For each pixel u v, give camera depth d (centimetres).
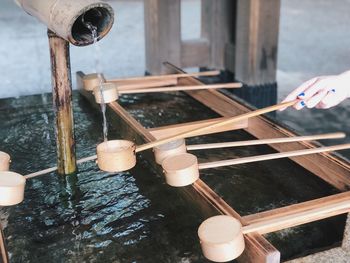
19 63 660
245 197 198
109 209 191
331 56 687
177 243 169
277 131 234
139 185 207
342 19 974
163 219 183
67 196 200
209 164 190
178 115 289
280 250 166
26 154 241
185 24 927
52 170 212
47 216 187
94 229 178
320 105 186
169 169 175
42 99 315
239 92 441
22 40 781
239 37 429
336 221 178
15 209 191
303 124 439
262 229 152
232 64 471
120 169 181
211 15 470
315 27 900
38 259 162
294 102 186
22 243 171
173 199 196
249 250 147
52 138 258
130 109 298
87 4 158
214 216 153
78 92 326
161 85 333
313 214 161
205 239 141
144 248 167
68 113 206
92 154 238
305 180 209
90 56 698
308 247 167
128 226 179
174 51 460
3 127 272
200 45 476
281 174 214
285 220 156
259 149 239
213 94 290
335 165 198
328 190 201
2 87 568
